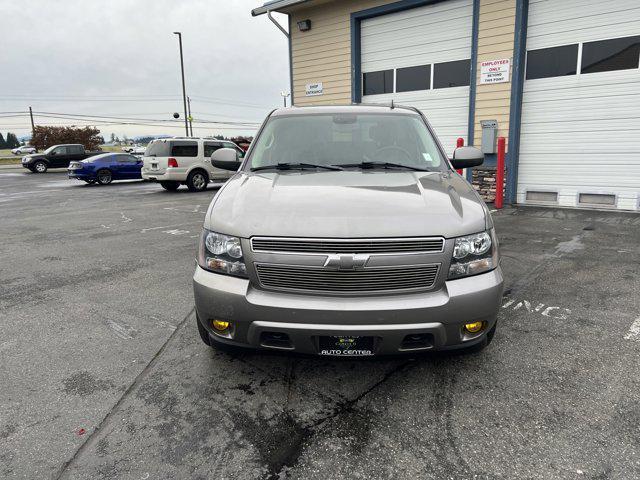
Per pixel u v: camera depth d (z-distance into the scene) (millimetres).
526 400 2520
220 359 3084
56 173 29047
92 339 3449
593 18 8203
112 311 4047
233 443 2213
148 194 14797
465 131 10195
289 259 2375
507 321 3590
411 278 2373
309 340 2389
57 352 3238
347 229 2344
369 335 2330
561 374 2781
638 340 3215
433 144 3764
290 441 2223
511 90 9070
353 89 11750
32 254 6379
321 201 2604
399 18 10828
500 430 2268
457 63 10070
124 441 2242
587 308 3824
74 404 2576
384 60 11297
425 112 10805
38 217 10070
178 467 2051
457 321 2385
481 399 2541
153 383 2791
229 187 3068
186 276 5113
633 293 4156
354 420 2381
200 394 2656
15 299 4426
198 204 11766
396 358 2506
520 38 8789
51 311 4070
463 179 3316
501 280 2539
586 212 8445
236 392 2668
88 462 2096
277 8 12078
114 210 10953
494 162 9516
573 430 2250
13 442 2248
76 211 10961
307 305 2340
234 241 2484
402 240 2342
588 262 5160
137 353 3205
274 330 2398
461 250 2416
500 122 9328
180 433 2299
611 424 2289
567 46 8555
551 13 8617
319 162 3508
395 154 3568
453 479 1944
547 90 8898
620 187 8406
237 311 2438
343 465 2049
